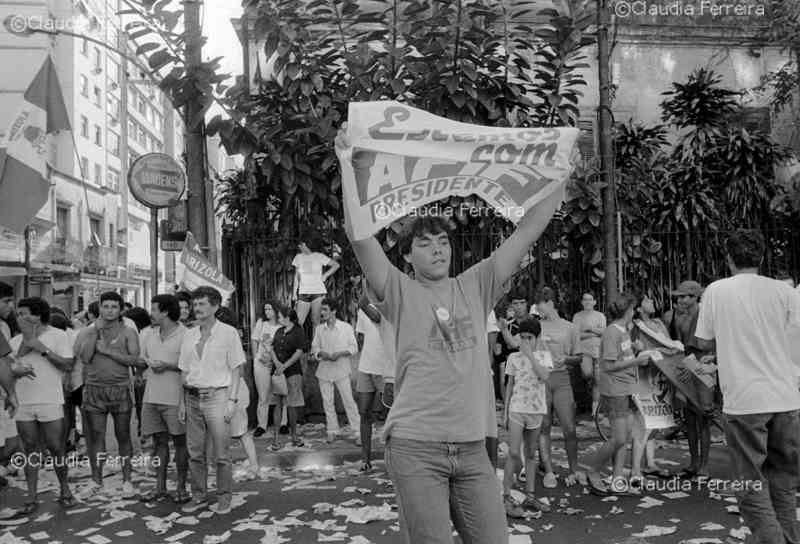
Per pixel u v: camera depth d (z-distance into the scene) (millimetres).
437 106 9648
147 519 5824
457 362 2840
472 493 2805
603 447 6133
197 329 6082
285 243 10070
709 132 11688
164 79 8445
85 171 33594
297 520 5590
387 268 2982
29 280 24266
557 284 10359
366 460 7215
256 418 9742
